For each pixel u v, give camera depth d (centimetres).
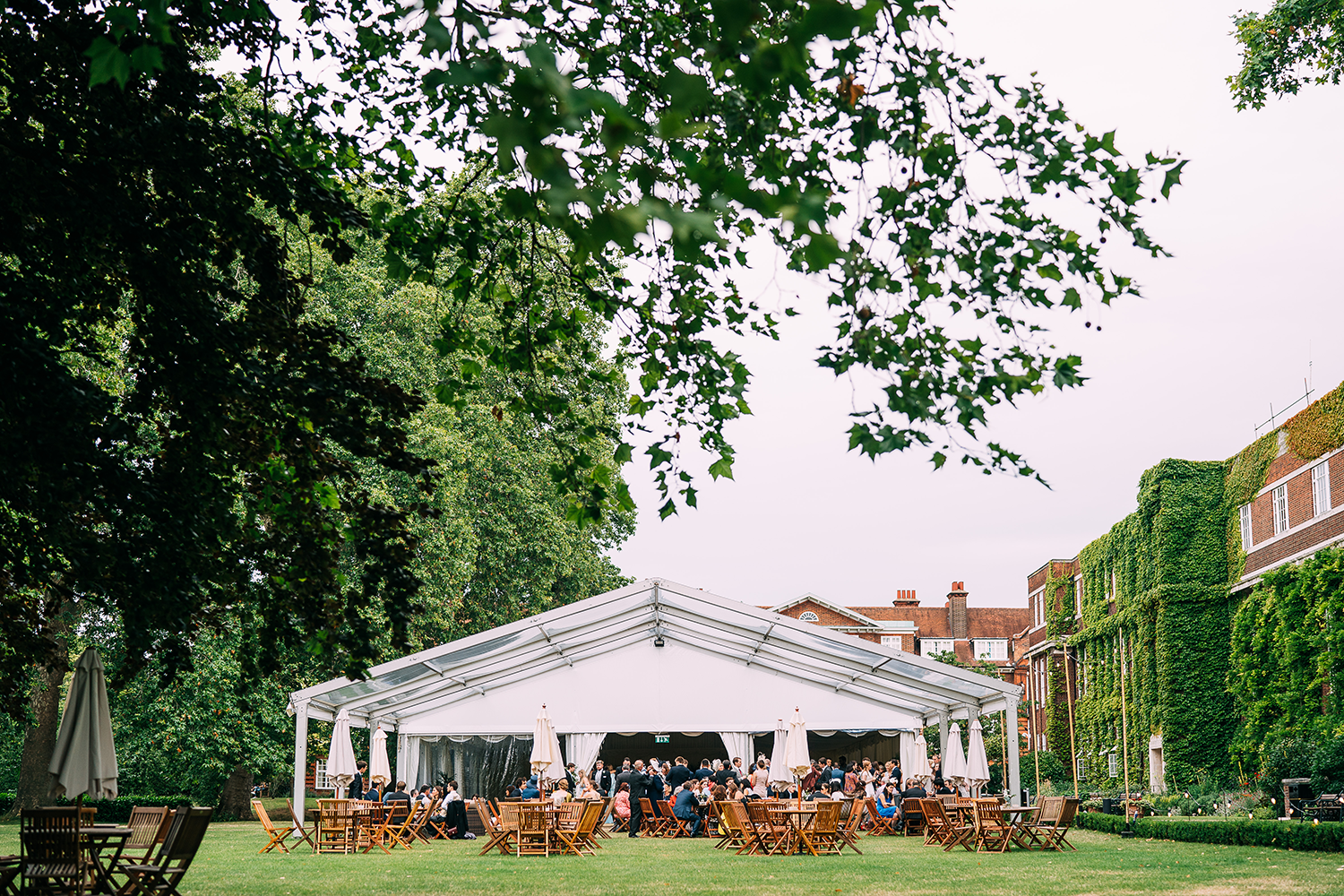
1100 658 4353
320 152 924
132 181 820
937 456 643
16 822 2873
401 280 850
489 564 3316
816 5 301
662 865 1628
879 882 1345
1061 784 4025
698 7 610
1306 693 2814
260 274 873
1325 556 2752
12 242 809
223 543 893
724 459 822
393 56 822
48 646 927
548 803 1864
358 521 873
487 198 833
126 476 803
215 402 827
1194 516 3578
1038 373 674
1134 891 1217
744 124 623
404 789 2450
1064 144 634
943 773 2642
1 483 798
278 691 2698
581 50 675
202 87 823
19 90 775
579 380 874
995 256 648
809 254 332
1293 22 1933
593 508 786
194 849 1011
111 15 400
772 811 1875
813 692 2802
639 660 2822
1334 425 2880
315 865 1603
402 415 870
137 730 2634
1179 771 3412
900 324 653
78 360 1313
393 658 2391
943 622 7369
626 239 302
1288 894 1171
